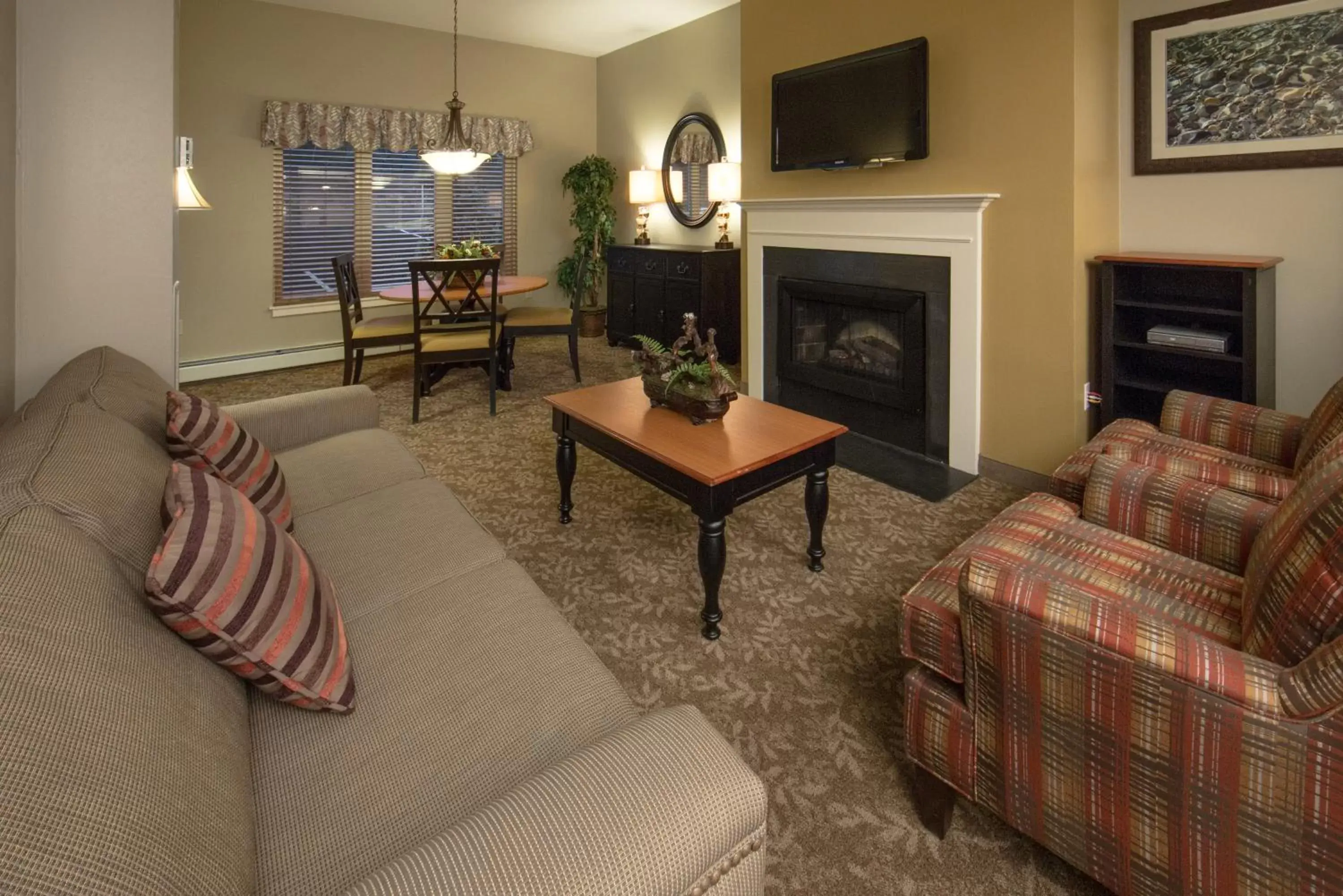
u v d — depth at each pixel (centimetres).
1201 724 98
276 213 556
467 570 161
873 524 288
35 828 56
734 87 551
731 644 208
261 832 93
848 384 388
